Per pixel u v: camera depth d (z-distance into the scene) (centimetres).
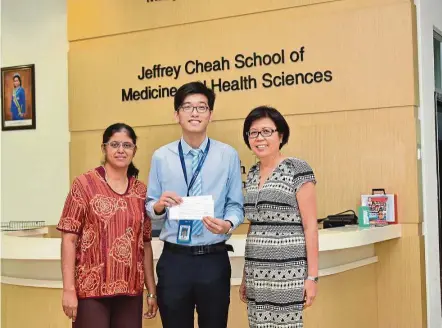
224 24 487
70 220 260
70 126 555
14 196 617
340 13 444
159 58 515
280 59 465
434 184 461
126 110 529
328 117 449
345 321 376
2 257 324
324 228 404
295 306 258
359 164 436
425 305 426
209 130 489
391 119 427
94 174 269
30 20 607
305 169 263
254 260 265
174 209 269
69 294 258
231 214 279
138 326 272
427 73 452
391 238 406
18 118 612
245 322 326
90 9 547
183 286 271
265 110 272
